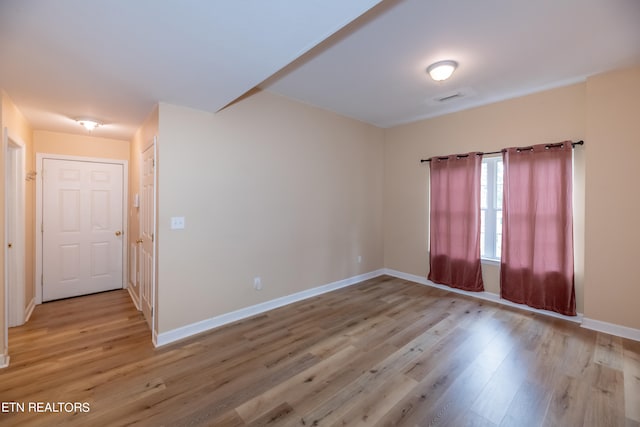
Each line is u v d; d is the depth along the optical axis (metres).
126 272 4.30
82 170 3.93
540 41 2.28
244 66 1.99
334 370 2.21
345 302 3.68
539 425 1.68
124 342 2.65
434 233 4.26
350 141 4.37
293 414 1.76
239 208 3.14
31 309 3.38
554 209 3.18
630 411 1.78
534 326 2.97
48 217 3.70
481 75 2.89
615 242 2.77
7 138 2.44
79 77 2.14
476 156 3.77
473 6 1.87
